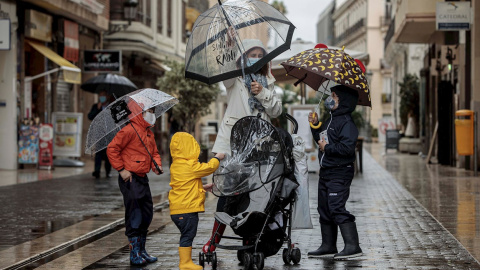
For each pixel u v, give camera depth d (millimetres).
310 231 9672
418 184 16625
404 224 10117
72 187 16172
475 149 19156
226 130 7617
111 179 18500
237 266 7301
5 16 21141
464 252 7918
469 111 19391
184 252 7004
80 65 28359
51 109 25484
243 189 6941
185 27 44562
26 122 22031
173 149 7016
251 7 7523
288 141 7207
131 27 31812
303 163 7332
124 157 7387
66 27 25594
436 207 12047
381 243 8555
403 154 35375
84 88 20891
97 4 28016
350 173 7617
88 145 7445
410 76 38844
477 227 9766
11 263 7547
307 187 7352
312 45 18750
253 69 7270
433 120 31344
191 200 6945
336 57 7438
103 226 10227
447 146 23391
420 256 7715
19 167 22281
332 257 7746
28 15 22562
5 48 19891
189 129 29438
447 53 22938
